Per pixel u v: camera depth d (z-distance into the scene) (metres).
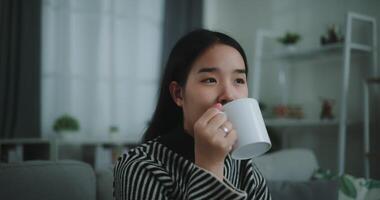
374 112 1.94
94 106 2.75
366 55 1.98
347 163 2.10
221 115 0.56
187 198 0.55
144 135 0.82
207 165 0.56
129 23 2.88
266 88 2.70
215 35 0.65
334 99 2.17
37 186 0.85
